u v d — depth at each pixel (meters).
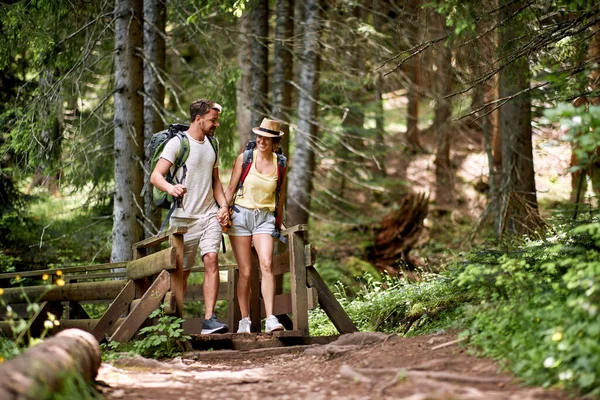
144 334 7.31
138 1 11.07
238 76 11.80
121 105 10.96
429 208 21.58
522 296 5.60
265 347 7.00
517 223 11.92
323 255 18.28
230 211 7.45
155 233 11.33
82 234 15.26
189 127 7.32
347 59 16.23
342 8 15.06
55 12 10.73
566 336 4.45
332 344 6.53
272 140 7.50
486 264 6.89
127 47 10.95
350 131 19.59
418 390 4.33
